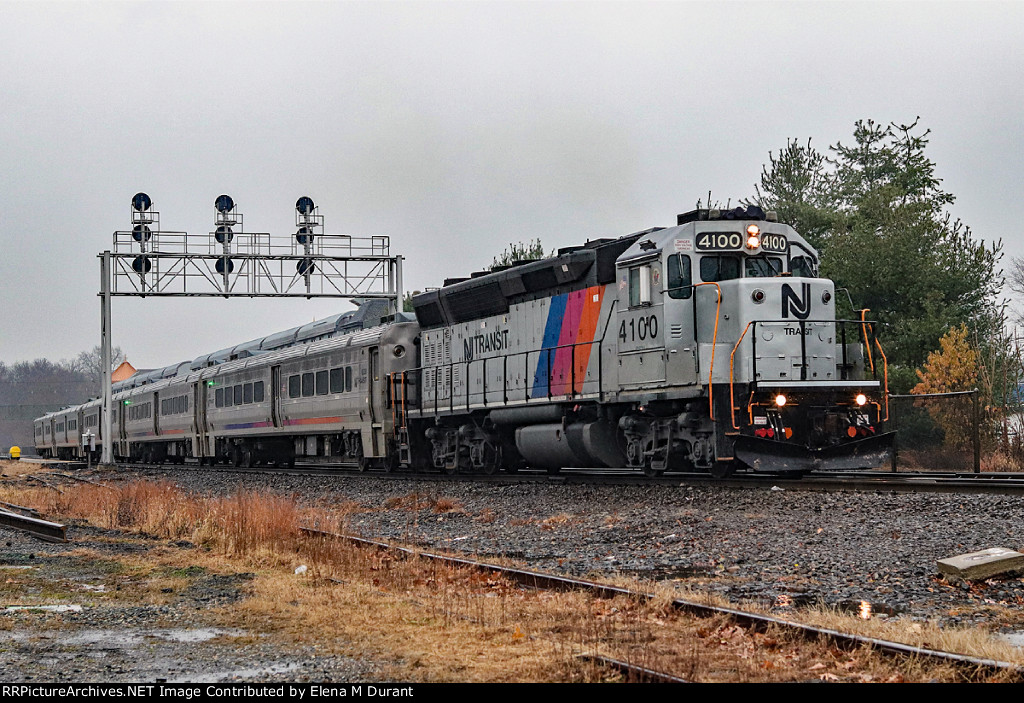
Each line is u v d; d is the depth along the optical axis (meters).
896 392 47.12
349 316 48.22
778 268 27.27
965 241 52.56
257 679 10.05
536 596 14.27
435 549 20.08
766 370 25.53
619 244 29.36
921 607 13.06
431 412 38.88
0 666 10.53
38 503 32.97
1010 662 9.82
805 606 13.27
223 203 55.84
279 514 22.38
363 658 10.83
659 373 27.06
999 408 43.09
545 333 32.44
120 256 56.22
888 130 62.69
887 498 21.31
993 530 17.34
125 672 10.37
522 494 28.89
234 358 62.78
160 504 26.03
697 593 14.03
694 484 25.83
